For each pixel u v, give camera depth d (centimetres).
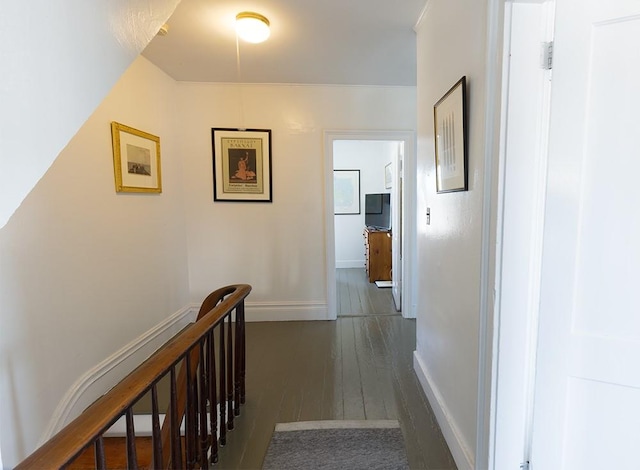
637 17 90
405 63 264
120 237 225
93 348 198
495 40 108
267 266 334
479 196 123
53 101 62
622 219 97
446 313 163
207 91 312
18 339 147
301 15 195
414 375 225
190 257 329
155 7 97
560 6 96
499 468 118
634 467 104
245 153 320
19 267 148
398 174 363
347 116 319
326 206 327
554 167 102
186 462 121
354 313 360
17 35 53
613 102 94
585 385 106
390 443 160
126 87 233
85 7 70
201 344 132
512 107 105
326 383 216
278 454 155
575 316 104
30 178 57
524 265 111
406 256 336
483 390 122
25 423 149
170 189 295
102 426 70
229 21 201
